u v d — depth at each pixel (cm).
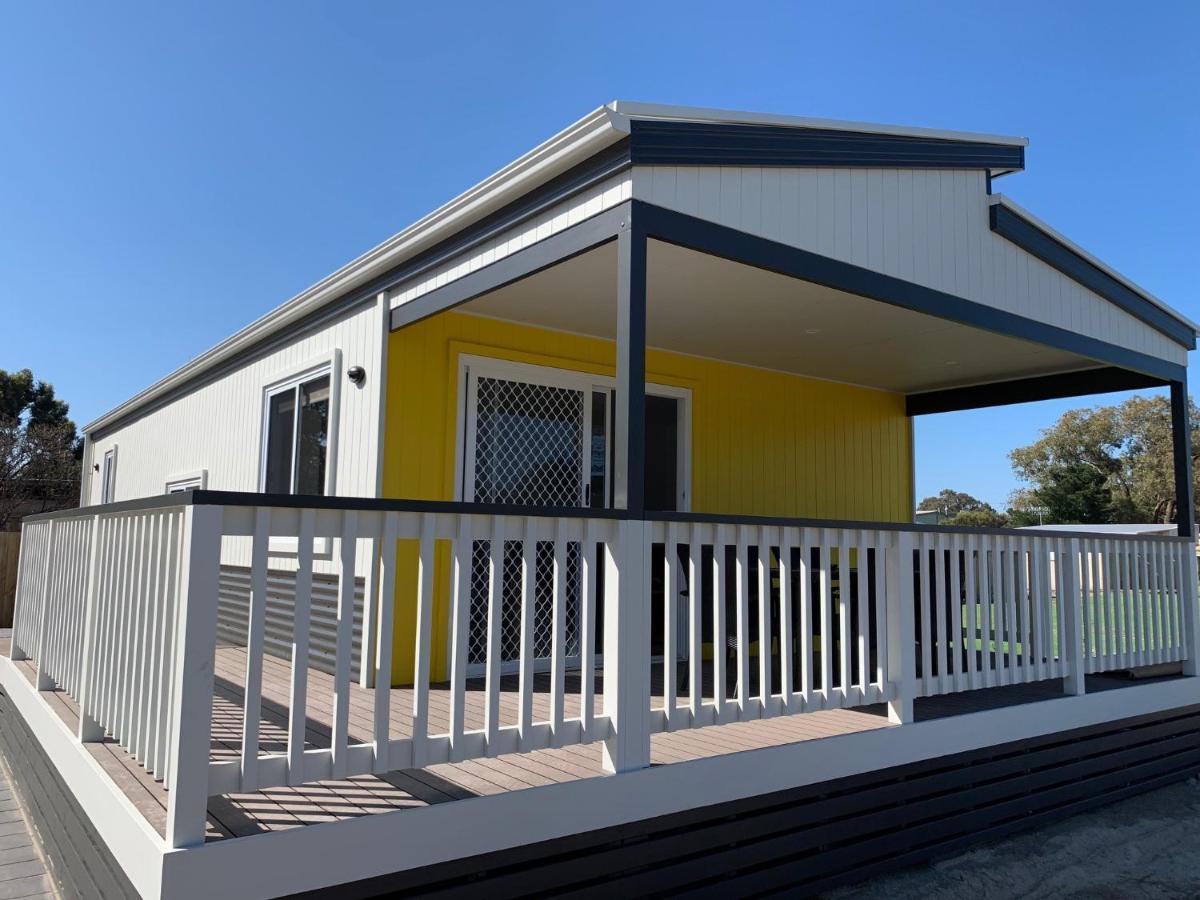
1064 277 563
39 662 459
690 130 346
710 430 674
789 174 397
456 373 519
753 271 438
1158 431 3025
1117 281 597
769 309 519
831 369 722
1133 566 546
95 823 282
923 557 403
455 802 253
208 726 215
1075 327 565
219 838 217
